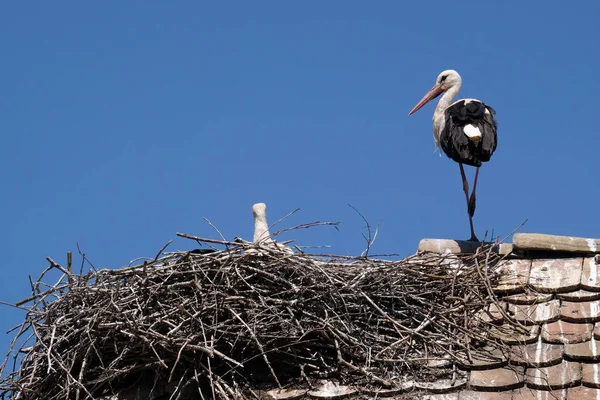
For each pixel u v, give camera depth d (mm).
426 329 11750
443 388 10727
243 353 11703
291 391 11203
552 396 10320
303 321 11578
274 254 11969
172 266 11922
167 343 11188
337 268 12234
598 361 10672
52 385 12078
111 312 11383
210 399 11438
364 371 11039
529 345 11188
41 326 12148
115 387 12062
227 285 11617
